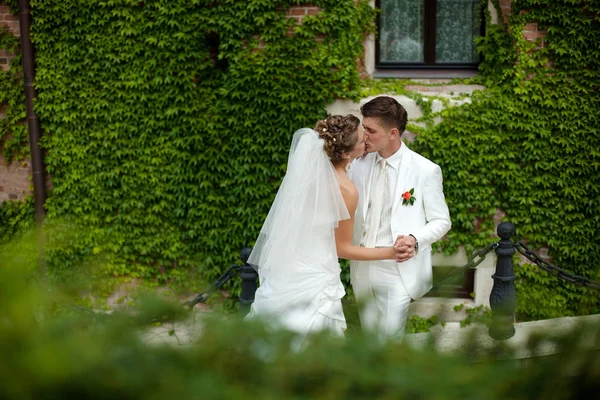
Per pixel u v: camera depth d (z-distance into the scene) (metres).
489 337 1.27
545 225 5.69
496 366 1.15
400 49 6.06
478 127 5.60
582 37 5.44
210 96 5.81
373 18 5.75
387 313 3.59
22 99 6.09
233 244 5.94
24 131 6.14
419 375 1.08
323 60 5.61
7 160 6.22
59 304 1.32
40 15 5.81
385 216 3.78
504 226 4.12
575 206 5.64
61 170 6.05
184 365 1.06
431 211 3.74
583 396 1.19
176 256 6.01
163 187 5.95
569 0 5.40
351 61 5.64
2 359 0.90
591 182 5.61
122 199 6.03
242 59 5.66
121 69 5.83
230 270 4.21
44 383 0.89
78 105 5.93
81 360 0.93
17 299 0.97
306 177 3.24
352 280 3.89
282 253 3.29
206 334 1.16
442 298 1.67
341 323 3.36
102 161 5.98
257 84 5.68
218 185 5.92
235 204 5.91
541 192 5.65
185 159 5.87
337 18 5.55
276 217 3.34
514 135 5.61
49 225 6.07
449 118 5.62
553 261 5.78
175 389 0.98
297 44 5.62
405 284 3.71
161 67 5.78
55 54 5.88
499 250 4.11
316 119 5.70
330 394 1.05
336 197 3.25
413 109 5.64
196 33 5.68
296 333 1.23
